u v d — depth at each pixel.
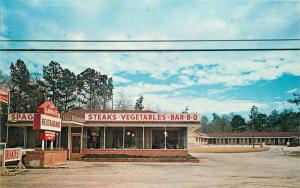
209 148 73.62
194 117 34.91
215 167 26.33
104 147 34.72
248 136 108.56
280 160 37.72
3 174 20.03
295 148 78.75
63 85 77.12
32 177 18.70
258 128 145.00
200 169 24.25
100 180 17.47
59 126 27.31
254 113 148.12
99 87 88.44
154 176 19.34
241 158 41.81
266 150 67.12
